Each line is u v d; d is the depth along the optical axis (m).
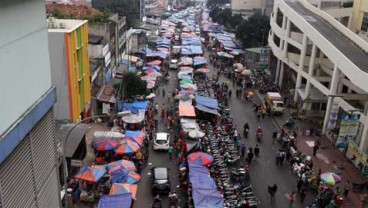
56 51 29.33
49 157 11.45
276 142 36.06
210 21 121.88
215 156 30.50
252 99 49.03
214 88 50.78
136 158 29.16
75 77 31.38
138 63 58.69
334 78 38.03
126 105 39.72
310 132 38.38
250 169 30.48
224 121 39.25
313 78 43.78
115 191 22.62
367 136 32.25
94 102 38.59
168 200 25.36
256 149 32.62
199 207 21.14
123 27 57.84
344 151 34.03
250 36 76.88
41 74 10.47
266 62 62.69
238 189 25.75
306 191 27.16
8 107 8.38
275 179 29.12
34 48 9.85
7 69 8.25
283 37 54.50
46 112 10.88
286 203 25.98
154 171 26.92
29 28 9.45
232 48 76.25
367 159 30.19
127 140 29.48
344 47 40.94
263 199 26.28
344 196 27.11
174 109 42.50
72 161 24.95
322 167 31.53
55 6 47.56
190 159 27.52
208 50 82.06
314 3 61.12
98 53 41.34
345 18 54.81
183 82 49.38
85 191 24.16
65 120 30.02
